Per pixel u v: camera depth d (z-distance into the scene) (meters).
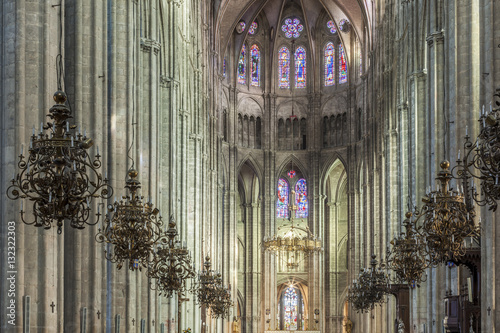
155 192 35.22
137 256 23.42
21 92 20.95
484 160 16.92
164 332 41.12
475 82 30.47
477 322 27.30
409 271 27.25
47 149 16.30
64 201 16.58
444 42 36.75
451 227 21.67
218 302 49.19
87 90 25.84
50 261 21.05
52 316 20.95
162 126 42.47
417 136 43.72
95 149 25.67
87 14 26.09
